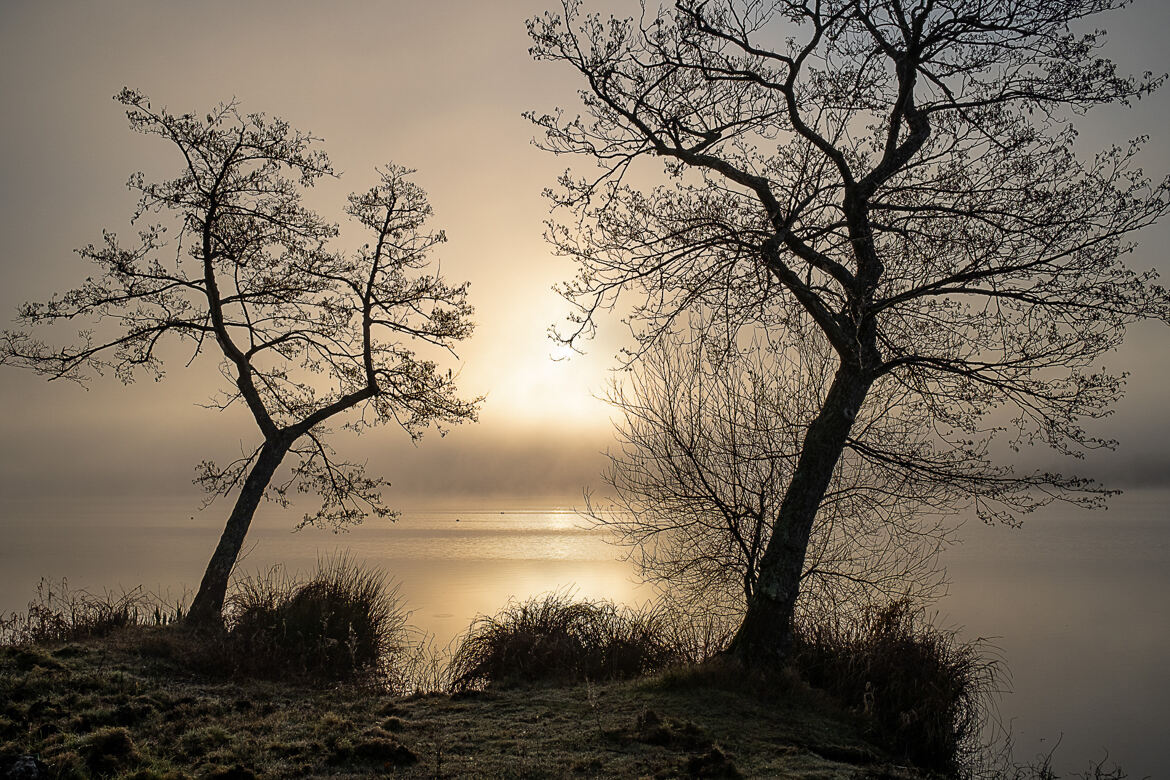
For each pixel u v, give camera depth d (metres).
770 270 9.32
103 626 11.87
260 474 14.27
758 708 8.52
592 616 11.64
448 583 32.22
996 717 14.21
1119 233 8.48
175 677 9.61
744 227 9.43
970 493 10.01
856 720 8.74
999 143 9.23
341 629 11.98
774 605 9.66
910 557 11.80
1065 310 9.04
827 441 9.94
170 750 6.68
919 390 10.09
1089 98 9.23
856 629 10.55
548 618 11.58
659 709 8.38
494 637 11.28
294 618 11.96
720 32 9.74
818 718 8.52
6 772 5.65
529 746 7.16
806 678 9.89
